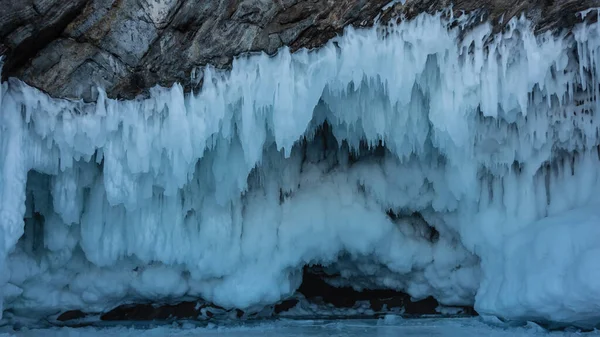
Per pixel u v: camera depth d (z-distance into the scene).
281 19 7.98
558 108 9.02
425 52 8.23
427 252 10.97
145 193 9.05
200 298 10.73
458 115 8.61
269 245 10.34
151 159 8.66
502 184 9.91
